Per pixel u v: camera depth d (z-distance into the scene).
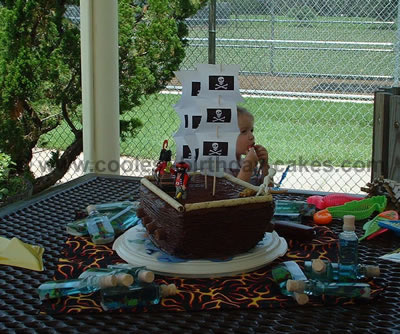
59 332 0.99
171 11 4.83
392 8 7.75
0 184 3.46
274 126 7.07
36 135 4.65
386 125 2.27
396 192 1.65
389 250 1.40
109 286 1.07
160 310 1.07
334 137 6.77
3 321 1.03
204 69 1.29
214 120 1.30
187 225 1.21
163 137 6.39
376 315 1.05
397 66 5.44
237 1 7.47
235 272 1.23
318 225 1.58
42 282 1.20
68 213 1.65
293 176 5.36
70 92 4.57
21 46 4.35
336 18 8.00
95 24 3.18
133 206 1.61
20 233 1.48
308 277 1.16
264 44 7.74
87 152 3.29
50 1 4.39
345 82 7.65
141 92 4.85
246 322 1.03
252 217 1.26
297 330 0.99
